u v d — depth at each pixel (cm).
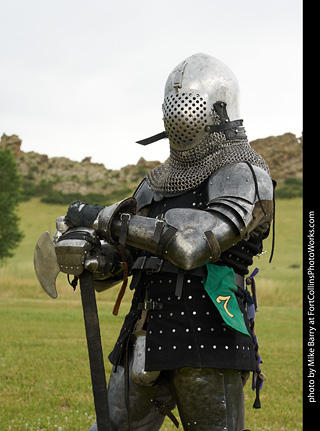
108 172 11225
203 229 284
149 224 289
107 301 2072
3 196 4866
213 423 295
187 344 293
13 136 11838
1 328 1245
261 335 1246
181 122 314
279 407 636
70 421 554
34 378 764
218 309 289
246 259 313
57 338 1120
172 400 320
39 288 2278
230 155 310
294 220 6488
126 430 315
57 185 10181
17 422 552
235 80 326
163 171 336
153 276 311
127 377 312
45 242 338
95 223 300
